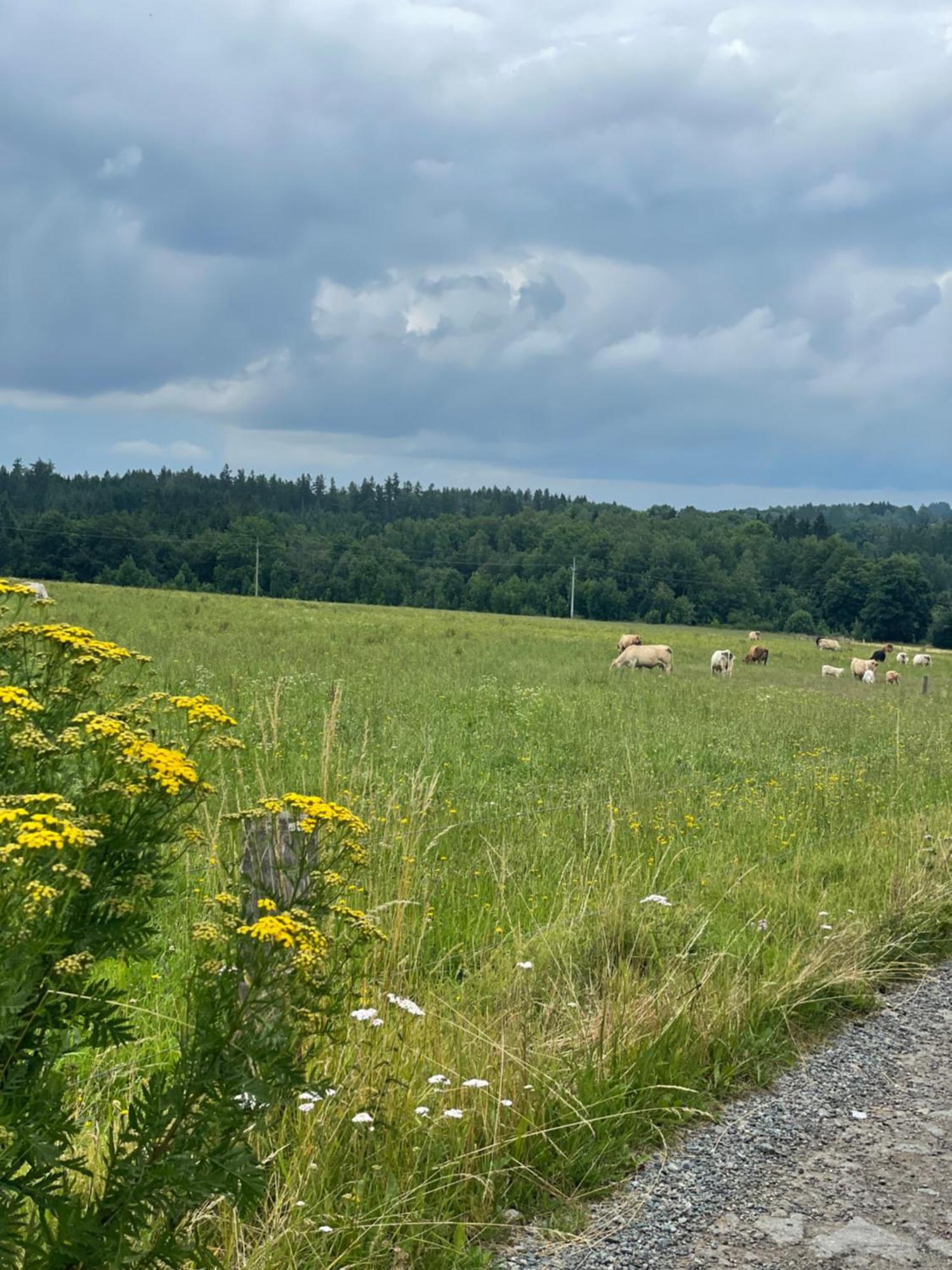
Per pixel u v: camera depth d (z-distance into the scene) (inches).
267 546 5236.2
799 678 1638.8
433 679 826.2
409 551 6190.9
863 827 382.9
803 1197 157.2
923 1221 151.9
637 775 427.2
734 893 288.4
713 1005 207.0
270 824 147.0
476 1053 175.2
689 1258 140.8
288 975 103.8
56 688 113.2
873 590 5339.6
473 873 281.6
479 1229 143.9
